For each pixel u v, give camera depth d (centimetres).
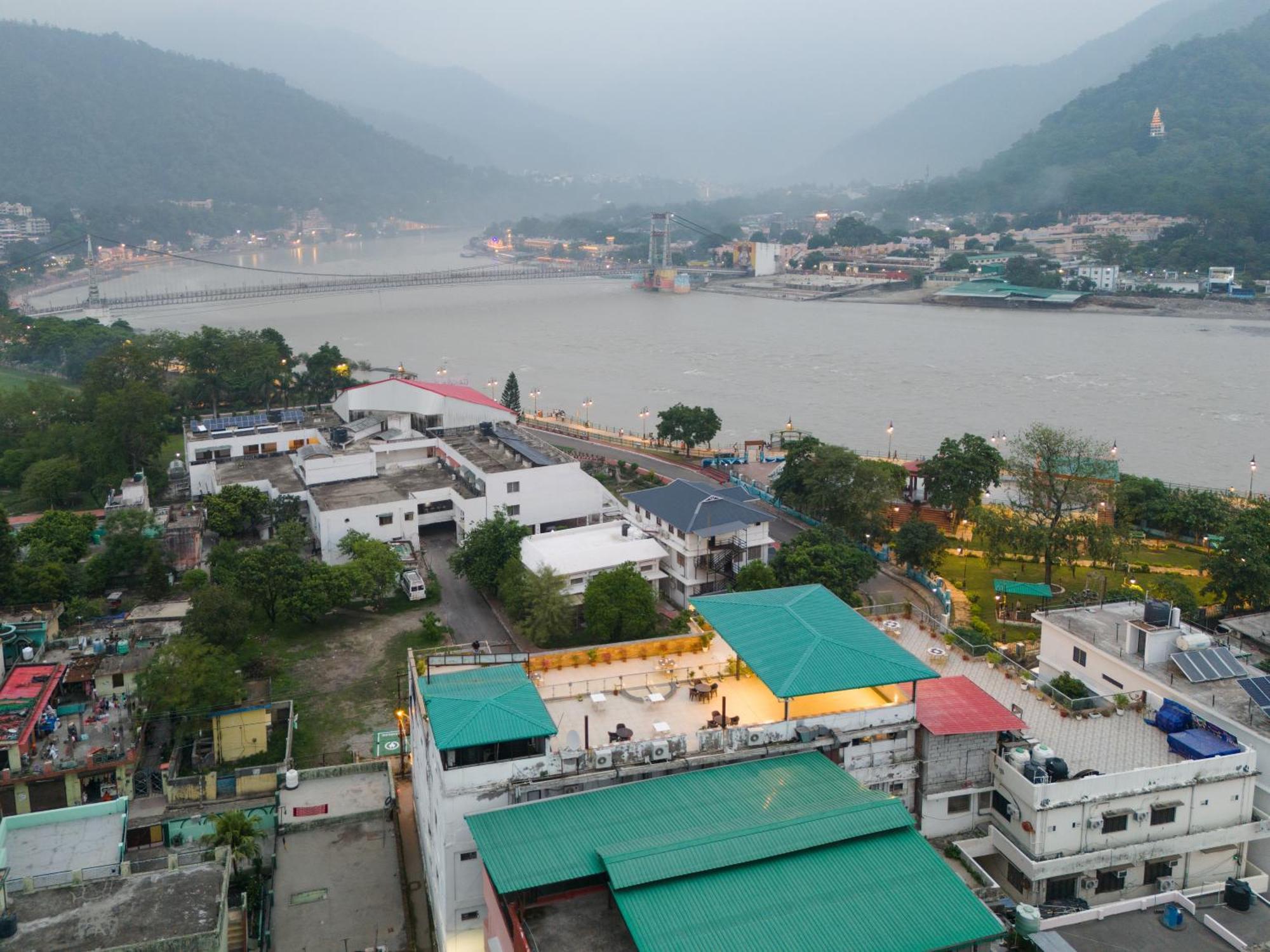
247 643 10350
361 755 8169
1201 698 6288
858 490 13012
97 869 5534
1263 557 10412
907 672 5722
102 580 11319
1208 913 4991
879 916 4412
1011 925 4925
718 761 5431
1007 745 5819
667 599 11288
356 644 10356
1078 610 7812
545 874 4550
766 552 11300
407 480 14112
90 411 17675
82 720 7994
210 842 6312
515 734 5212
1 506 11575
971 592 11681
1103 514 14050
